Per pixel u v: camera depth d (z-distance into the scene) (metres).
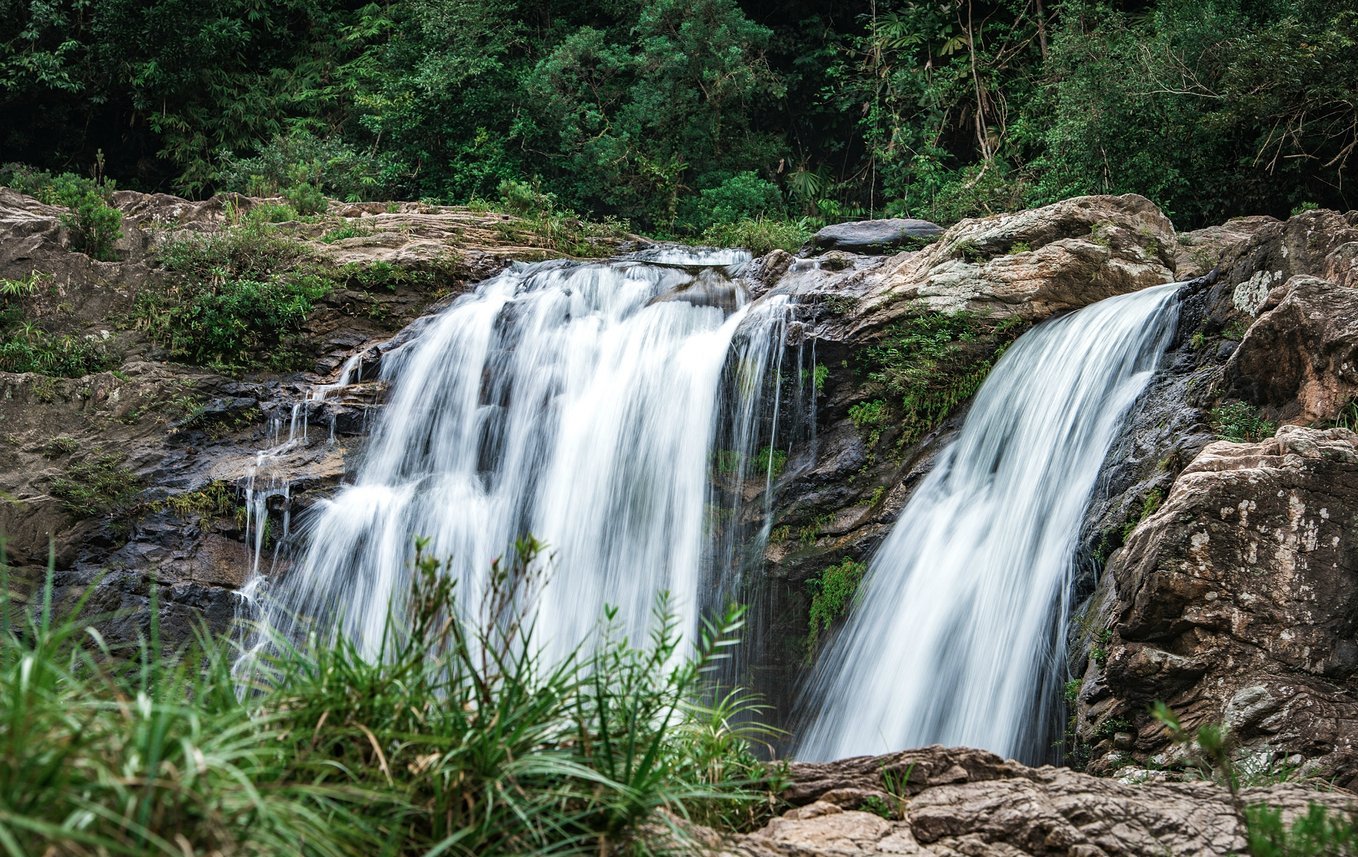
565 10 32.31
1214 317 10.05
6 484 13.65
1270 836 3.24
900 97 28.25
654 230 28.64
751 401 13.31
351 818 2.94
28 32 28.41
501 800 3.24
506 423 14.71
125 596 12.98
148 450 14.30
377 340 16.44
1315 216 9.59
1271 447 7.21
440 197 27.59
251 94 30.48
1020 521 10.23
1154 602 6.80
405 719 3.35
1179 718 6.72
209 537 13.70
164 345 15.79
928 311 12.74
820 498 12.49
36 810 2.42
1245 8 21.14
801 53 31.98
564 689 3.57
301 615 13.41
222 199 19.80
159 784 2.48
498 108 28.03
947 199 25.16
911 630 10.50
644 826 3.44
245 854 2.58
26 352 15.19
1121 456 9.43
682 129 29.28
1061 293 12.84
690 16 29.12
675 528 13.16
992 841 3.89
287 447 14.73
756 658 12.09
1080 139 21.45
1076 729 7.48
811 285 14.42
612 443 13.87
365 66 30.44
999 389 11.84
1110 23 23.08
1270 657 6.62
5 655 3.02
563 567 13.43
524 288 16.56
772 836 3.98
